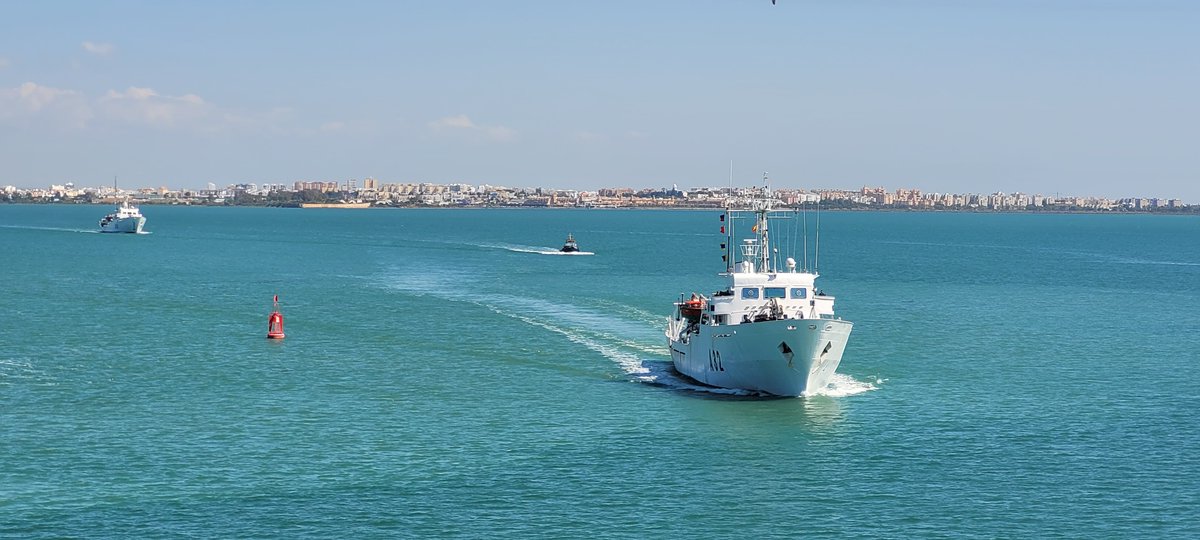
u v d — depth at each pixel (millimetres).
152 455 69500
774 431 75625
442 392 88188
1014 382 94062
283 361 102188
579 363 101000
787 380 83875
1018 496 62938
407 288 171500
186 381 92500
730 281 93062
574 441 73125
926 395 87938
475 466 67625
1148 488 64312
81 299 153125
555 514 59531
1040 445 73062
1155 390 91250
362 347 110375
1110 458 70125
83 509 59719
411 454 70000
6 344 111375
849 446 72375
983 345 115375
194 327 125062
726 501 61750
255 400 85125
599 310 140875
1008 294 173250
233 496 61875
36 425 76750
